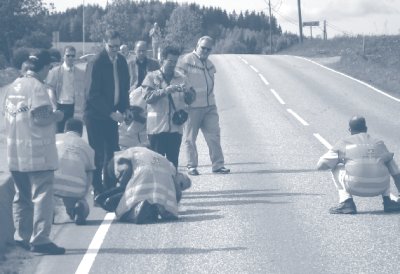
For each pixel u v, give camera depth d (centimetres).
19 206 934
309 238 974
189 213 1134
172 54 1299
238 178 1435
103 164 1227
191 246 945
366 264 855
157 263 870
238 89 3616
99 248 938
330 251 911
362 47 5869
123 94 1240
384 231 1005
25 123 895
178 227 1044
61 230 1034
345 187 1111
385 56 5222
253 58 6078
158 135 1305
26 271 845
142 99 1422
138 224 1065
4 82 3753
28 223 938
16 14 7519
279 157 1700
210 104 1500
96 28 8306
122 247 942
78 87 1479
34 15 7619
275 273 827
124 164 1101
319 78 4150
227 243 956
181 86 1282
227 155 1747
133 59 1502
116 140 1245
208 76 1495
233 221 1075
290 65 5166
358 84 3794
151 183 1086
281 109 2805
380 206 1162
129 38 8350
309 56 6316
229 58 6112
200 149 1861
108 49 1223
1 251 906
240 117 2567
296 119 2488
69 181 1069
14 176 919
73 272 838
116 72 1229
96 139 1226
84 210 1060
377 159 1104
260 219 1086
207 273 829
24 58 1068
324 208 1154
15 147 903
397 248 920
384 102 3034
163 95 1282
